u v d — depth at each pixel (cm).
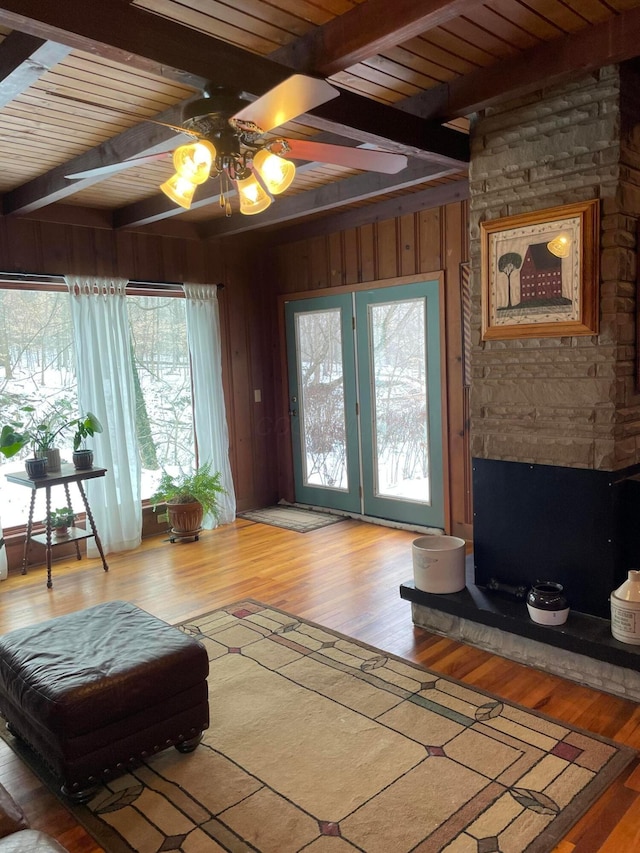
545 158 278
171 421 535
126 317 482
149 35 194
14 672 216
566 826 187
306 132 329
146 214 441
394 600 362
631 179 265
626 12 229
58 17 176
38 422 455
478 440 314
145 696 209
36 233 439
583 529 279
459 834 185
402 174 384
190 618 347
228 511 548
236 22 218
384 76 272
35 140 319
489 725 238
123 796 207
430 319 471
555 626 270
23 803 208
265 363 597
